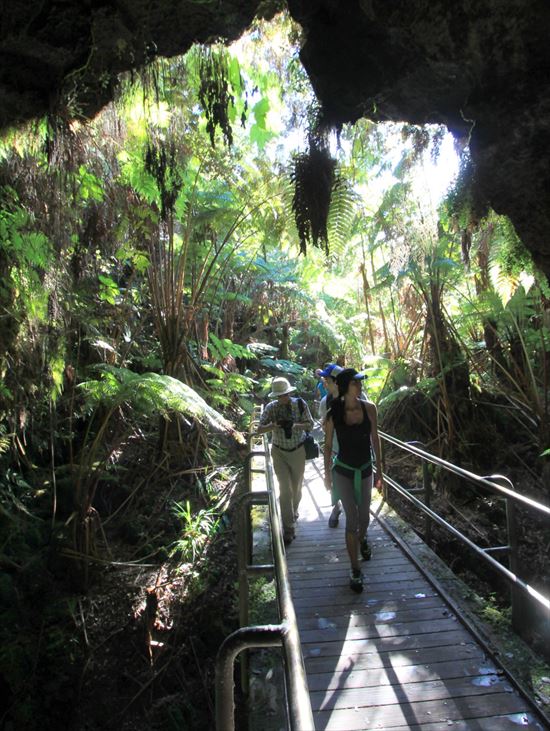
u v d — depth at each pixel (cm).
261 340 1553
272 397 562
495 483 388
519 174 319
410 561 498
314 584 466
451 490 820
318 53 391
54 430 725
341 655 362
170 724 512
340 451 452
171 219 787
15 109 387
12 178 535
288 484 551
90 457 674
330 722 301
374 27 352
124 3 334
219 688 177
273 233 846
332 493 470
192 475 836
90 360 848
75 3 325
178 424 851
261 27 486
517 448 872
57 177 548
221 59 454
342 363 931
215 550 691
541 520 733
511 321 841
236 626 594
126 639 580
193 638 580
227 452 970
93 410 752
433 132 565
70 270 690
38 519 698
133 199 747
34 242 532
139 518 746
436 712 304
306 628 397
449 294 995
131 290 909
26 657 555
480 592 646
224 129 477
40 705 532
